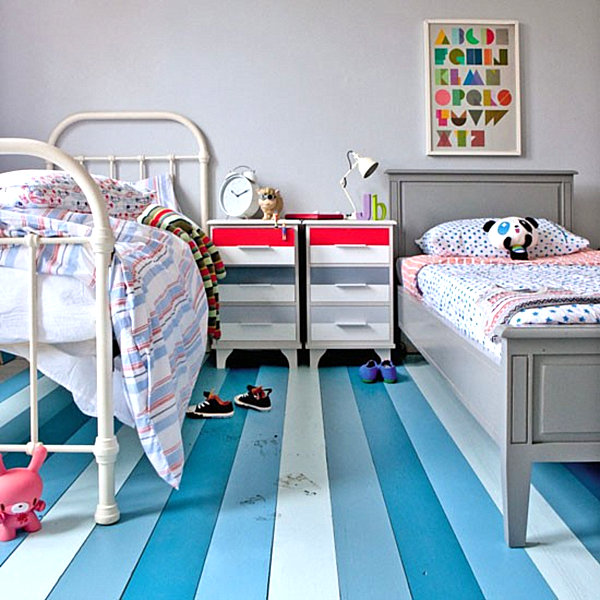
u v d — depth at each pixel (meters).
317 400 2.46
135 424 1.54
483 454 1.86
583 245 3.07
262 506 1.51
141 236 1.85
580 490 1.59
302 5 3.31
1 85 3.31
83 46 3.30
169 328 1.64
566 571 1.21
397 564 1.25
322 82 3.34
